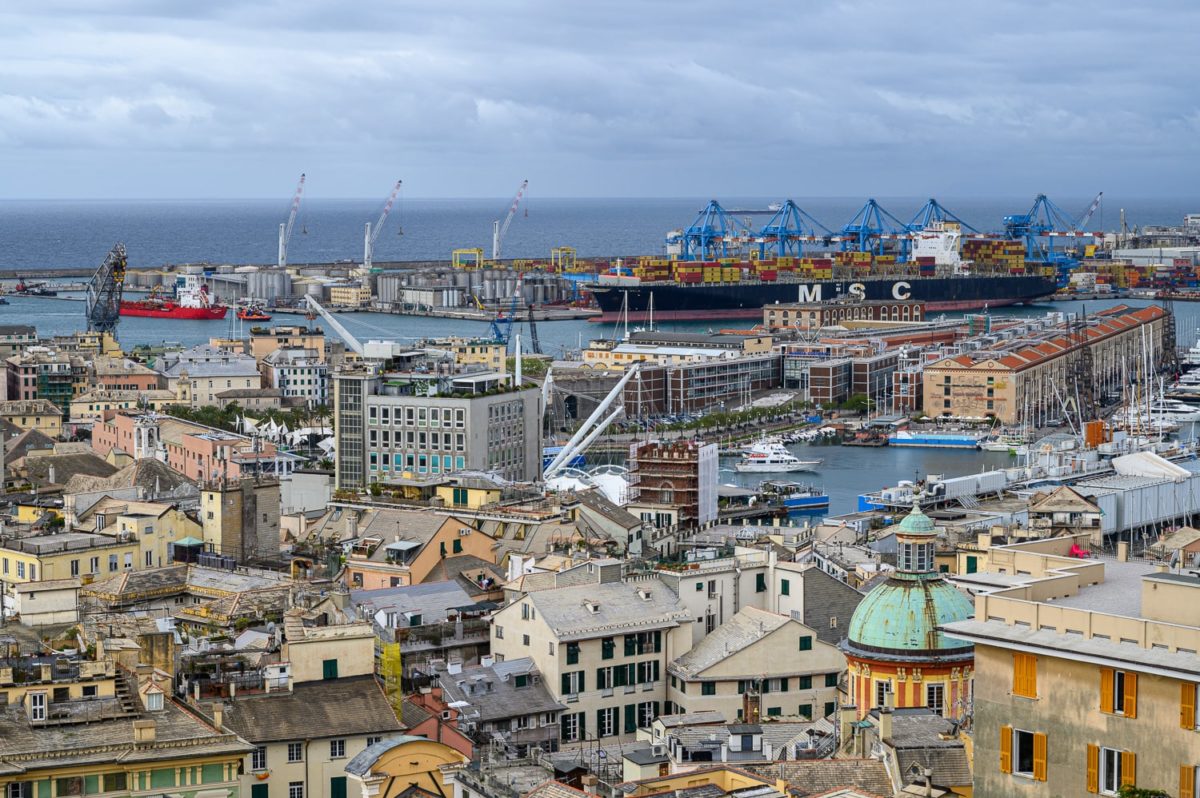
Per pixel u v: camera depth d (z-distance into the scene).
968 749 171.38
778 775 174.12
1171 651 121.75
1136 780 122.06
